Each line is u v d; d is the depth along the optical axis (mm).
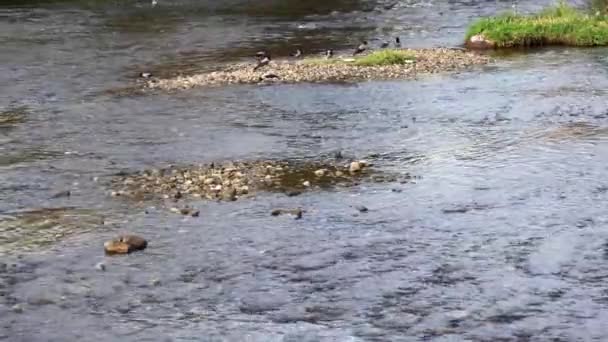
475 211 12258
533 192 13094
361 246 10891
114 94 23344
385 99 21750
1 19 41062
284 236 11398
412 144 16781
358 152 16266
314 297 9289
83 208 13031
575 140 16422
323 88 23594
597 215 11820
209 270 10203
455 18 38875
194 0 49469
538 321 8492
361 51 30281
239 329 8562
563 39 30734
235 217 12344
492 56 28656
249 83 24656
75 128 19125
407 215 12188
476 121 18672
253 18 41375
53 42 33531
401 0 47156
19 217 12617
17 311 9094
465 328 8391
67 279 10016
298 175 14719
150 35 35750
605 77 23656
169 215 12547
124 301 9328
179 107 21328
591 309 8734
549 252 10398
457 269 9961
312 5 46438
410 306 8961
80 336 8484
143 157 16297
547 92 21781
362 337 8273
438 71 25875
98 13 43688
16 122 19922
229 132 18328
